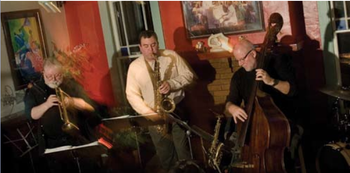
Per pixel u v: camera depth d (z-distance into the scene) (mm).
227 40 5301
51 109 4168
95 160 4312
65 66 5422
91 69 5832
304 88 5355
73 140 4199
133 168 5191
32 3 5508
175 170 3174
